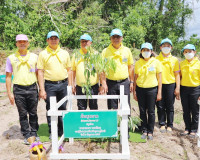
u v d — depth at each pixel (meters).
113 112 2.47
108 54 3.65
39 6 11.76
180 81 4.23
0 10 11.13
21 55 3.51
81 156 2.57
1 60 9.49
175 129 4.58
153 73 3.78
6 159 3.18
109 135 2.52
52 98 2.53
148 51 3.72
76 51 3.02
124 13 17.55
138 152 3.40
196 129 4.14
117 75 3.66
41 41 11.17
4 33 10.77
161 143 3.81
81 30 11.80
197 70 3.96
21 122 3.65
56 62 3.63
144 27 18.17
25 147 3.56
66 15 12.62
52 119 2.56
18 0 11.43
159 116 4.43
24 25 11.00
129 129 4.26
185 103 4.14
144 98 3.92
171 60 4.16
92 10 14.40
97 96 3.41
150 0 20.78
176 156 3.33
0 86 8.05
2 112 5.50
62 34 11.31
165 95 4.30
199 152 3.50
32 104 3.65
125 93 3.76
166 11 20.84
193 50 3.98
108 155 2.53
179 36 21.77
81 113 2.48
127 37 15.24
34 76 3.61
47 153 3.27
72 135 2.52
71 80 3.89
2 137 4.03
